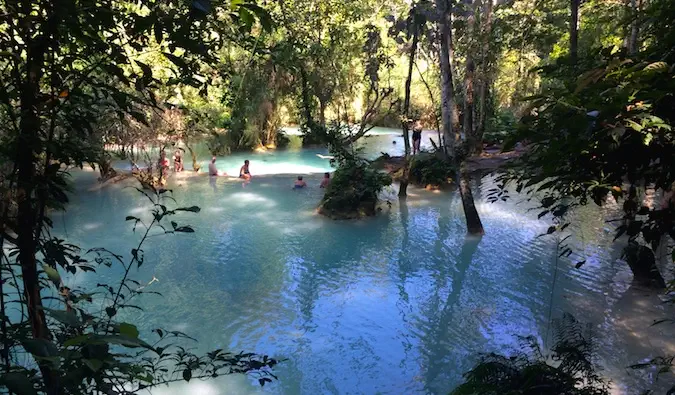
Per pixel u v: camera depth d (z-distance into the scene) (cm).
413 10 1334
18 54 181
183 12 203
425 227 1234
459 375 608
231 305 809
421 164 1695
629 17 265
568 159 207
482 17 1786
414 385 589
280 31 1459
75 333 214
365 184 1345
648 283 803
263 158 2358
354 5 1839
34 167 198
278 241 1134
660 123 161
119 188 1608
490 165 1719
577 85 184
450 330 721
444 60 1099
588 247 1020
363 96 3027
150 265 977
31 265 198
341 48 1889
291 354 660
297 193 1582
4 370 174
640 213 222
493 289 863
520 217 1271
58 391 171
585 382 502
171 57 201
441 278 923
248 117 2405
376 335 713
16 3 174
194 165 1941
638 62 200
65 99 196
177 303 810
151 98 232
